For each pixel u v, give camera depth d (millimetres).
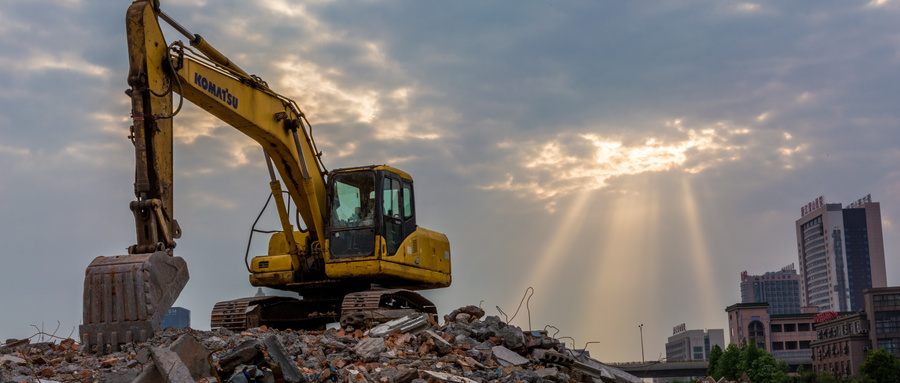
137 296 11914
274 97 17344
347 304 17703
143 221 12609
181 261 12766
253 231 19438
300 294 20609
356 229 18609
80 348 12062
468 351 14406
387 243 18734
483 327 15906
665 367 156625
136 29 13000
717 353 137125
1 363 11117
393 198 19234
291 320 19812
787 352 191125
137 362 10844
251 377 9945
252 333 14070
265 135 17219
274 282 19562
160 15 13531
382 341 13625
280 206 18906
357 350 13203
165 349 9547
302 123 18141
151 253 12359
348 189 18922
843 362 156250
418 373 12156
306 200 18953
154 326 12000
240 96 16094
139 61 12961
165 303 12328
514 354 14781
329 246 18734
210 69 15047
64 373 10797
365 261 18344
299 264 19344
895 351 145375
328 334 15547
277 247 20672
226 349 12227
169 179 13305
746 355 125625
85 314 12000
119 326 11906
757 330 193125
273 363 10195
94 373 10711
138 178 12750
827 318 173625
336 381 11156
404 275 19219
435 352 14266
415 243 19781
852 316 154375
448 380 12156
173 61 13781
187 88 14445
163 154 13203
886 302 148125
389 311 16766
